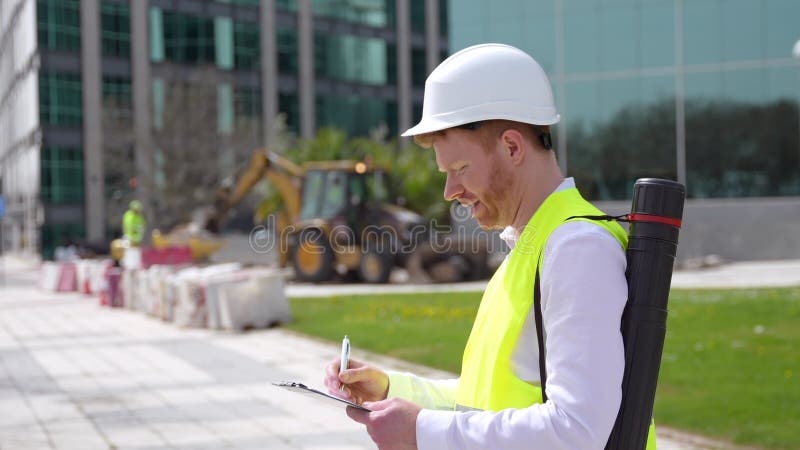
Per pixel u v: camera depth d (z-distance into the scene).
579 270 1.66
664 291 1.70
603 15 31.17
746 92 30.00
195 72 48.44
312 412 7.94
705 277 23.06
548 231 1.77
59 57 48.41
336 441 6.83
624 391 1.66
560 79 31.67
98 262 24.69
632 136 30.94
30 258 52.75
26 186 53.84
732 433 6.20
